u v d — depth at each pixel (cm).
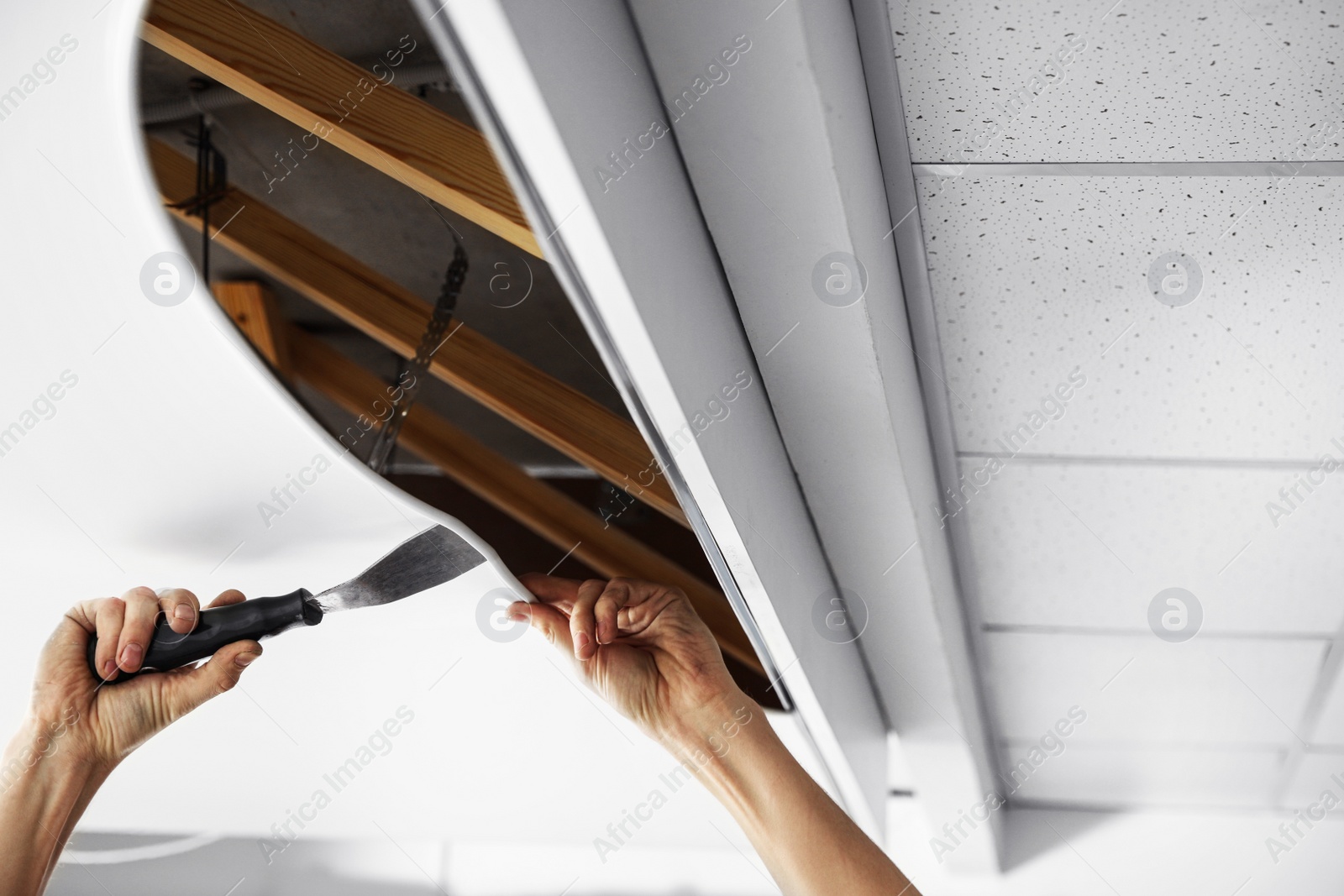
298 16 131
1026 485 157
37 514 95
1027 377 131
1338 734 238
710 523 106
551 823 253
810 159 82
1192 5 79
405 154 90
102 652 106
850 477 127
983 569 182
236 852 304
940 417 140
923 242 110
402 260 185
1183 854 305
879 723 205
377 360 230
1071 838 312
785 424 119
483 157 90
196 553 102
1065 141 95
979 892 307
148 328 74
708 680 129
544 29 62
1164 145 95
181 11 90
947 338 126
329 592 106
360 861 308
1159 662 213
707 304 94
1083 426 142
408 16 129
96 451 86
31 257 69
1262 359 125
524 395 150
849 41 84
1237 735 249
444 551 107
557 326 200
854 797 193
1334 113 89
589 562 194
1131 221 105
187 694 109
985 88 89
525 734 199
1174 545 169
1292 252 107
